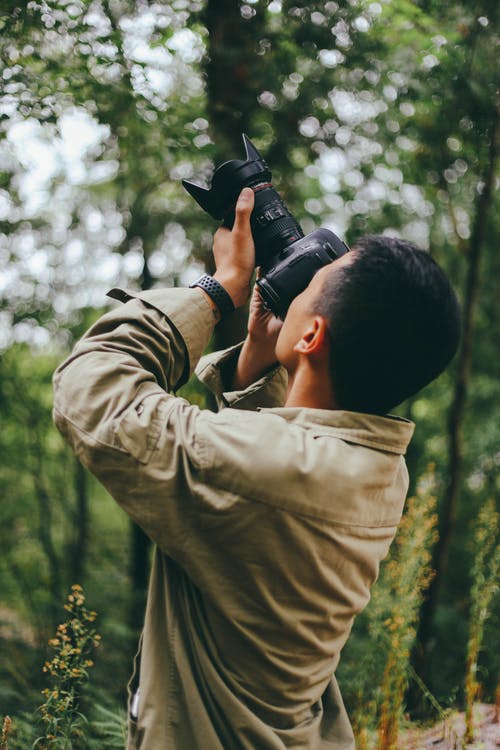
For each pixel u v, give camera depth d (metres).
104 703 3.04
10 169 3.60
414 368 0.97
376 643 2.47
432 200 4.68
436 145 3.75
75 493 7.15
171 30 3.05
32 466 6.05
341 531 0.96
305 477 0.92
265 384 1.24
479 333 6.40
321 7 3.14
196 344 1.06
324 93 3.41
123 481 0.94
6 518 6.19
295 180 4.43
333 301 0.98
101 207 5.20
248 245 1.11
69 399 0.97
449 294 0.97
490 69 3.38
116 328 1.03
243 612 0.95
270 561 0.93
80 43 2.83
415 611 2.29
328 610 0.99
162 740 0.97
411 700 3.23
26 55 2.76
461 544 6.75
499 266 5.79
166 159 3.69
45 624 4.62
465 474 6.71
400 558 2.29
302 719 1.02
